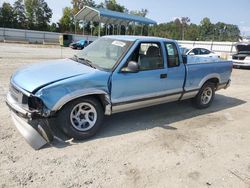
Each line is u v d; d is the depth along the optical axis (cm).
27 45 3328
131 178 339
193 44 4519
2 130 446
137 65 450
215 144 458
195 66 595
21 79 420
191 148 435
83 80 411
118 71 451
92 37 4328
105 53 493
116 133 473
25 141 413
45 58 1666
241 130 536
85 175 337
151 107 648
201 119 588
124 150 411
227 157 414
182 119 578
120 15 3002
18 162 354
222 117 615
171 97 564
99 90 430
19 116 398
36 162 358
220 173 365
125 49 472
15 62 1311
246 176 362
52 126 458
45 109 387
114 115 568
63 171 342
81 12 3222
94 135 454
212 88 674
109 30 4297
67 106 408
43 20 7869
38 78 409
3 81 817
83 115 434
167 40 540
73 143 421
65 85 395
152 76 502
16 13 7388
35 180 319
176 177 348
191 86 601
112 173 346
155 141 451
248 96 875
